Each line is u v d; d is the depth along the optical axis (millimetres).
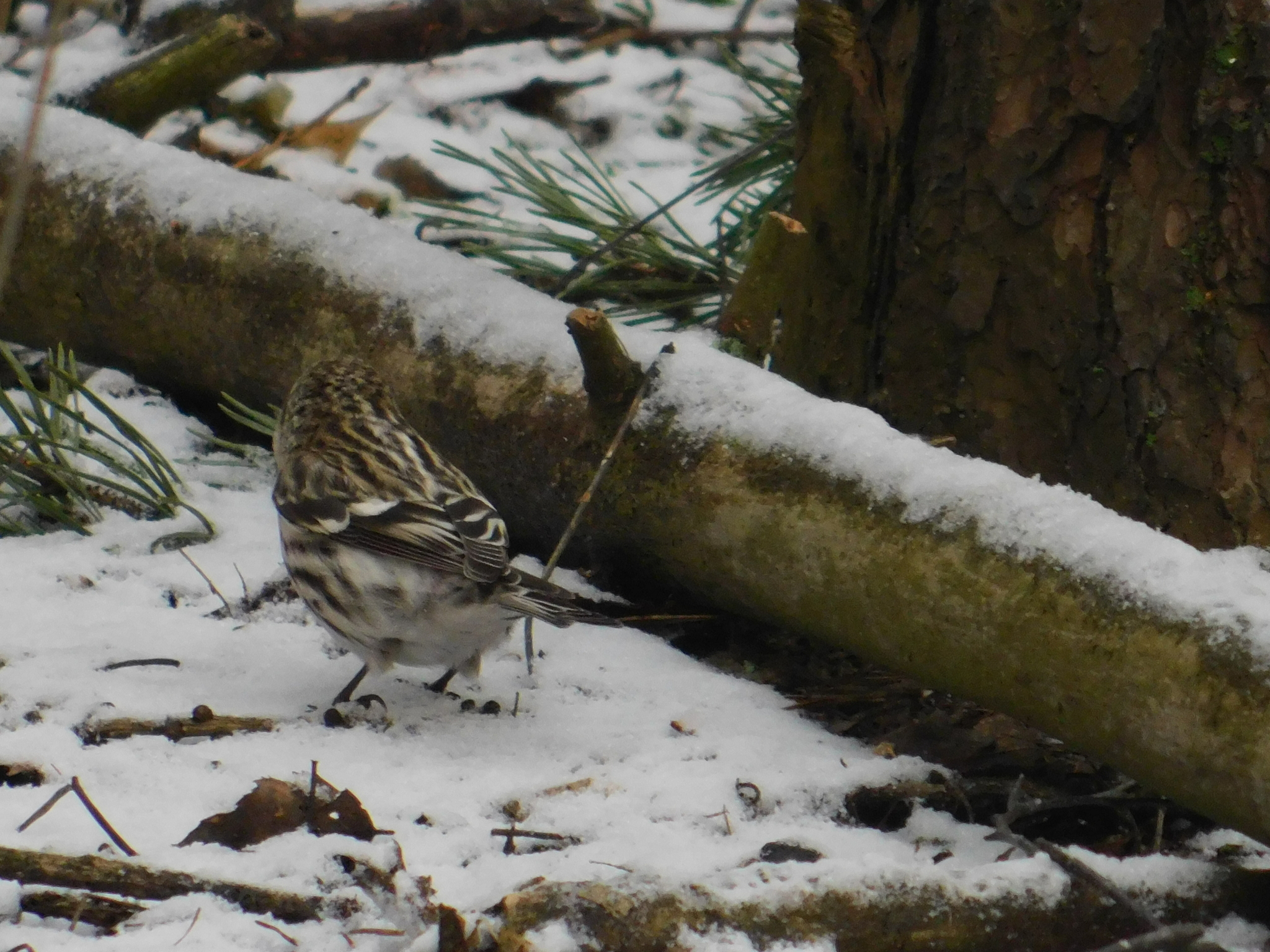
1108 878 6035
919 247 8625
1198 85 7660
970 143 8297
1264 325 7727
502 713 7684
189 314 10250
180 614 8383
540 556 9508
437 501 7703
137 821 6238
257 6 14000
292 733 7242
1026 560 6977
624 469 8398
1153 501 8070
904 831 6820
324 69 14984
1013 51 8062
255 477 10109
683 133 15711
